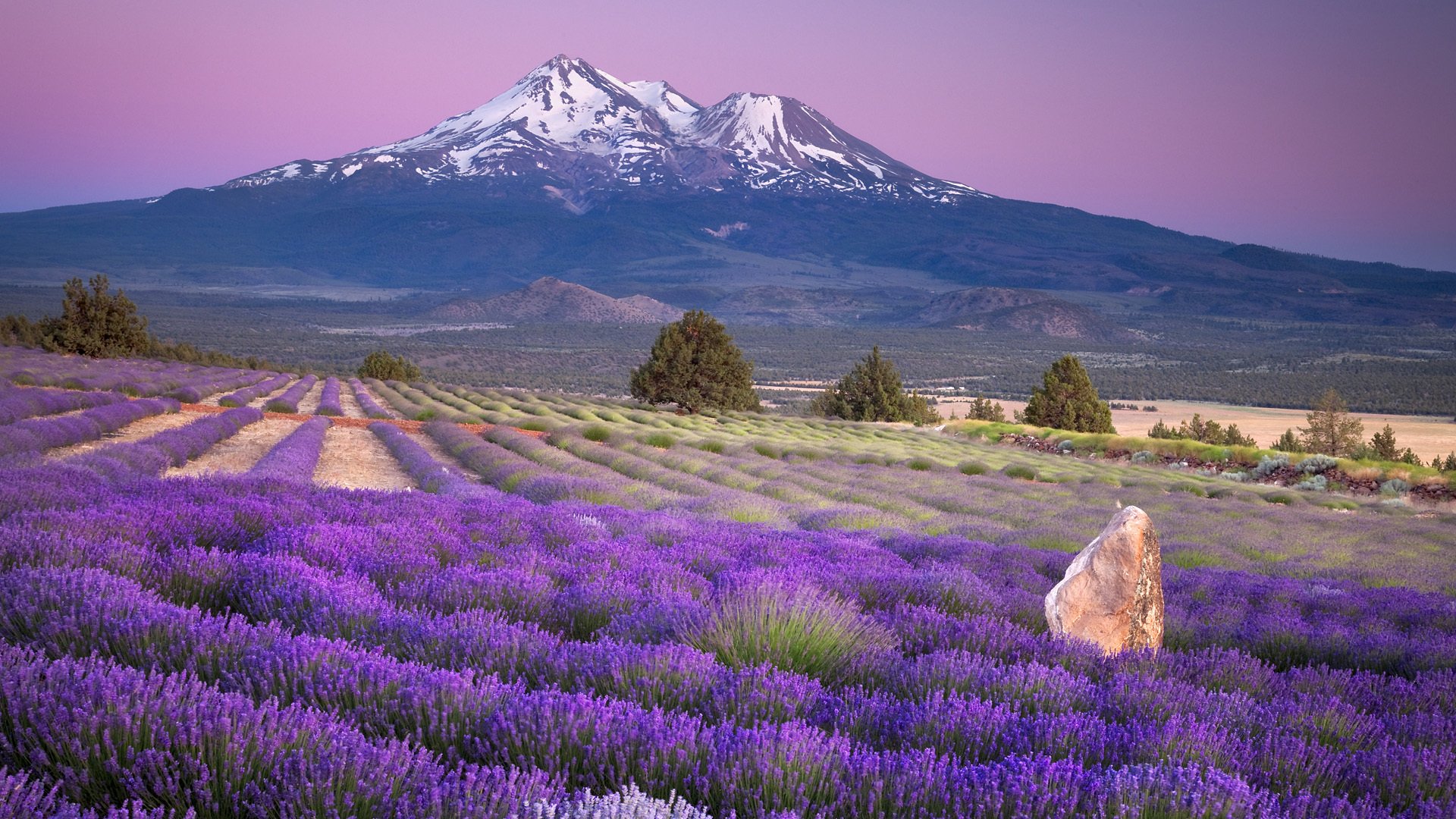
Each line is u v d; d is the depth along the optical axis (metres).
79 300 68.12
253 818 2.65
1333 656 8.65
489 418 44.72
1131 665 6.13
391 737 3.08
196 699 3.17
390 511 10.70
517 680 4.26
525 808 2.67
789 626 5.45
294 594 5.76
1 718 2.87
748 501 20.53
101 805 2.62
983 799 3.04
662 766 3.20
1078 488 34.06
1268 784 3.73
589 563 8.66
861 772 3.21
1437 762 4.10
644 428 45.38
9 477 9.36
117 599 4.57
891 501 23.95
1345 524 28.30
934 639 6.58
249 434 30.75
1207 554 18.81
